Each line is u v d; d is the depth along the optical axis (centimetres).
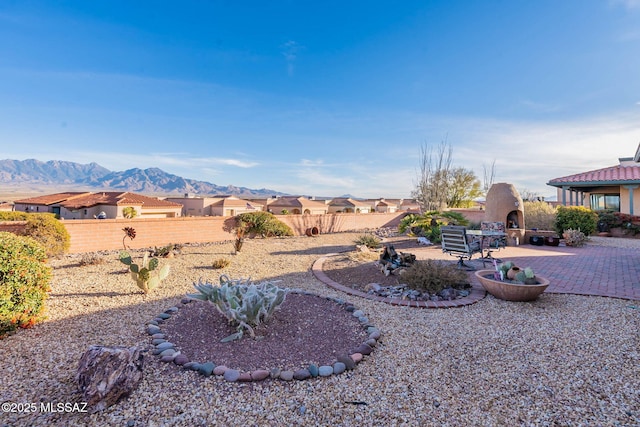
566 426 247
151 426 240
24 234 952
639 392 289
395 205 6016
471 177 2658
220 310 414
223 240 1520
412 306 526
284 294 441
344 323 439
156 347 358
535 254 1010
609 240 1400
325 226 2062
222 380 300
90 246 1180
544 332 420
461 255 840
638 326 438
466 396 285
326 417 256
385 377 314
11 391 278
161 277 610
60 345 367
